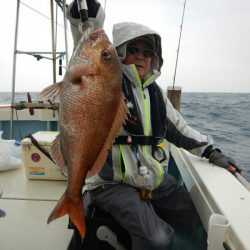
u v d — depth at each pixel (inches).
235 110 789.9
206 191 70.5
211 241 52.6
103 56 47.5
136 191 72.4
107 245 69.3
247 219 54.9
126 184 74.2
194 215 81.7
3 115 176.1
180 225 83.7
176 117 91.0
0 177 106.1
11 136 163.5
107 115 49.1
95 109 48.1
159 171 76.1
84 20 57.4
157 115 80.7
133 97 77.4
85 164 49.5
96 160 50.4
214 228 52.1
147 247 61.8
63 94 47.1
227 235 52.2
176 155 113.7
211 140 92.3
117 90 49.3
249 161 267.1
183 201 82.4
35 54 163.6
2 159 109.0
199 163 89.5
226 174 80.1
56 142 50.3
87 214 70.3
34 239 72.6
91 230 68.8
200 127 476.4
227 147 330.3
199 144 89.4
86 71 47.2
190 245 81.2
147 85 81.8
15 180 103.8
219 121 557.9
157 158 82.0
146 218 64.7
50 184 101.1
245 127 484.4
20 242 71.3
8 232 74.9
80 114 47.8
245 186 74.0
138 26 79.4
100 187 74.0
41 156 101.0
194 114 653.9
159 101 83.4
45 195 93.0
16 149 126.0
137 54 83.4
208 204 66.7
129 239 68.9
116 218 67.4
